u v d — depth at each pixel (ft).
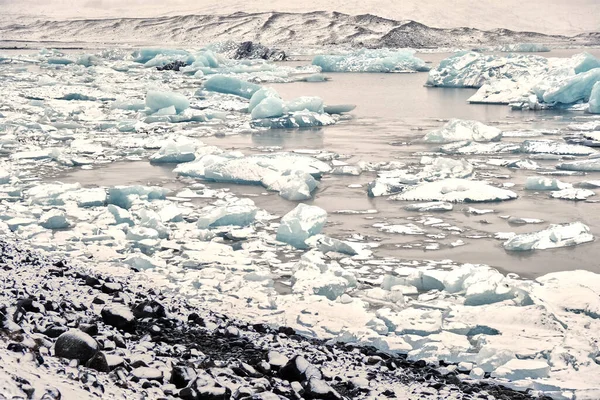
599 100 97.25
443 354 24.31
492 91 114.52
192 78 161.17
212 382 15.92
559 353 23.61
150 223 42.73
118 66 183.73
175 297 30.37
